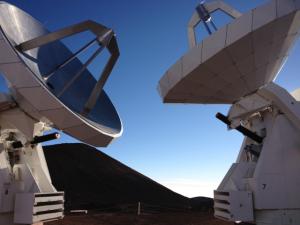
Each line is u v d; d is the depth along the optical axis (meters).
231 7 23.95
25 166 22.92
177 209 58.69
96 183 85.62
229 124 24.77
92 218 39.78
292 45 21.56
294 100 22.41
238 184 22.80
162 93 23.05
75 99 25.05
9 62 17.83
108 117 26.16
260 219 21.83
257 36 19.03
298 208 21.67
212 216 42.22
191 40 25.44
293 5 18.52
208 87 22.03
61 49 27.16
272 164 22.11
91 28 20.91
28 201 21.64
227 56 19.64
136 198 79.31
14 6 22.89
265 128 24.00
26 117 21.80
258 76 21.89
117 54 21.59
